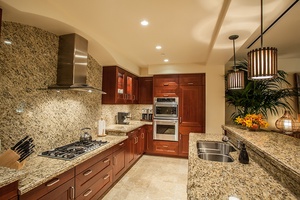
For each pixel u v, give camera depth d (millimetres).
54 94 2215
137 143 3887
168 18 1984
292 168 1042
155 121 4418
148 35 2488
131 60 3979
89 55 3021
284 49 3332
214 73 4008
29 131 1864
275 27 2387
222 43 2500
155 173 3352
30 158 1796
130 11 1846
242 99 3604
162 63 4270
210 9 1771
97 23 2125
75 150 2055
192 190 1076
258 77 1452
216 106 3945
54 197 1507
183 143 4238
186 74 4266
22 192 1183
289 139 1868
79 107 2717
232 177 1275
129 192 2641
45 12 1681
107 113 3658
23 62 1816
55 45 2234
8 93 1665
